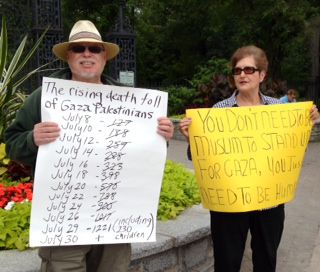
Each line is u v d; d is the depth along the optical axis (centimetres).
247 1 1703
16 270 260
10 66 481
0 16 834
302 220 546
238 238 286
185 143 1316
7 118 460
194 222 356
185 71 2392
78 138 225
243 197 279
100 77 245
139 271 309
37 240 217
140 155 236
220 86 434
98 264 240
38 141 214
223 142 279
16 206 333
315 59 2078
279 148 286
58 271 221
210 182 283
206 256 378
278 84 614
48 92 220
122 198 234
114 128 232
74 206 225
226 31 2192
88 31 229
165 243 316
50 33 865
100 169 229
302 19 1551
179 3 2086
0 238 290
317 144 1285
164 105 240
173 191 403
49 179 219
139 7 2555
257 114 281
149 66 2573
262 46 1803
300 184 748
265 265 291
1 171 439
